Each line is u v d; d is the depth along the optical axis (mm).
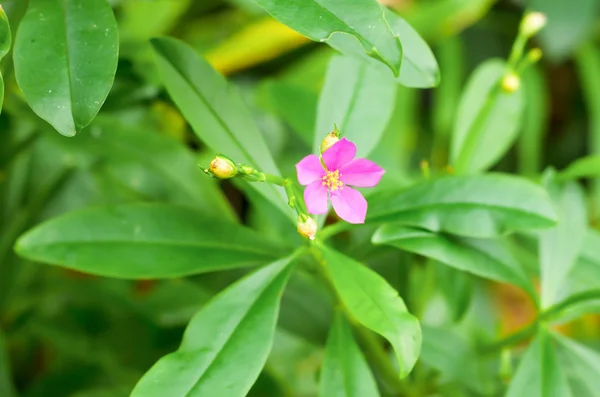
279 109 594
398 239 511
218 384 484
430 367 571
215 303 496
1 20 470
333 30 469
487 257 519
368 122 530
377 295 491
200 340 490
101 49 481
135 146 566
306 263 527
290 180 491
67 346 626
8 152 579
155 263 515
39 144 626
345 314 520
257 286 501
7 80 542
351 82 532
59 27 484
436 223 510
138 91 559
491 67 575
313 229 485
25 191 629
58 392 619
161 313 621
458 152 567
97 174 618
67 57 480
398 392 555
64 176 606
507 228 506
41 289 634
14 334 626
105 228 518
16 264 602
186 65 511
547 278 532
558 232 535
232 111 514
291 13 470
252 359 488
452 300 564
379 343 563
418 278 597
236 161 511
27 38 483
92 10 486
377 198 520
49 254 512
